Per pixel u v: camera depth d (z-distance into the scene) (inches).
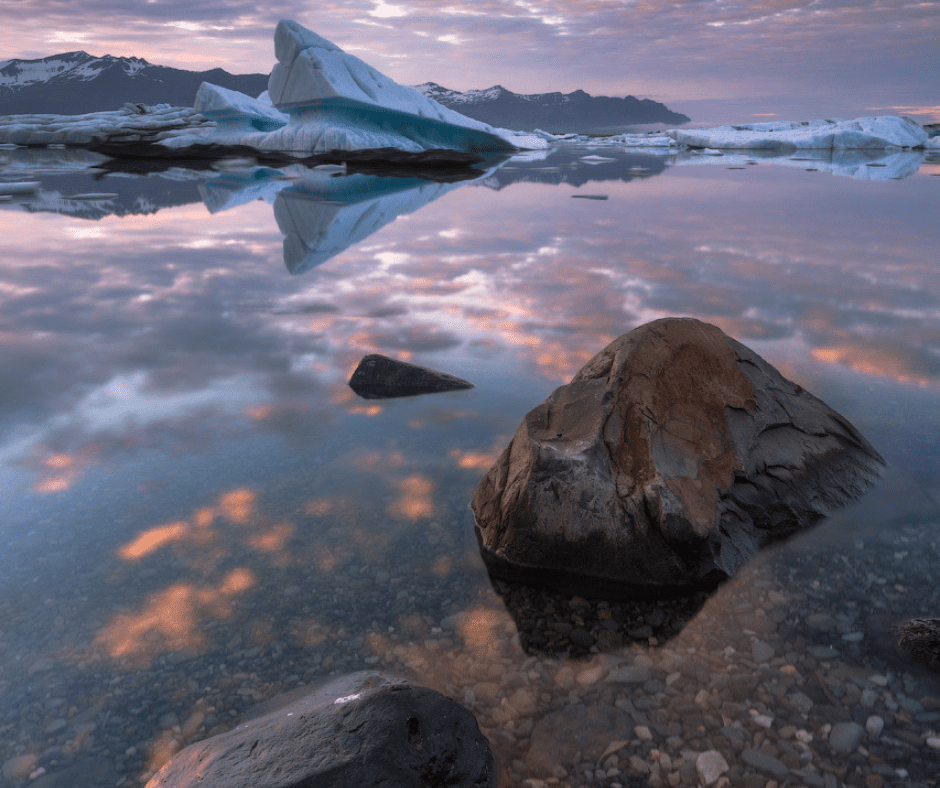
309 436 126.0
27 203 479.8
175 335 189.6
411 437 125.5
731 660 70.0
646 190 556.1
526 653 72.1
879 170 744.3
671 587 83.9
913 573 83.2
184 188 575.8
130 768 58.0
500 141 1184.8
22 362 167.6
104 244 333.7
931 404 132.7
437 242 332.8
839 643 71.4
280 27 972.6
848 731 59.6
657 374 102.8
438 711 58.3
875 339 173.5
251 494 105.3
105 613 78.0
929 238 326.0
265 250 319.3
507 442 122.8
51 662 70.6
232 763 52.6
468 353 169.8
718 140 1320.1
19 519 97.9
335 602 80.3
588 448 90.6
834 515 96.6
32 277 264.4
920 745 57.8
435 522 97.9
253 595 81.4
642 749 58.7
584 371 108.7
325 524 97.1
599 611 79.9
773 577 84.3
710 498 89.0
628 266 272.7
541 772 56.6
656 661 70.4
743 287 233.9
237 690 66.5
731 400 103.6
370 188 580.7
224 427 130.0
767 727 60.4
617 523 86.4
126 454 118.8
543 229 368.5
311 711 56.6
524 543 88.1
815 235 339.6
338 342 180.9
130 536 93.8
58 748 60.2
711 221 390.6
